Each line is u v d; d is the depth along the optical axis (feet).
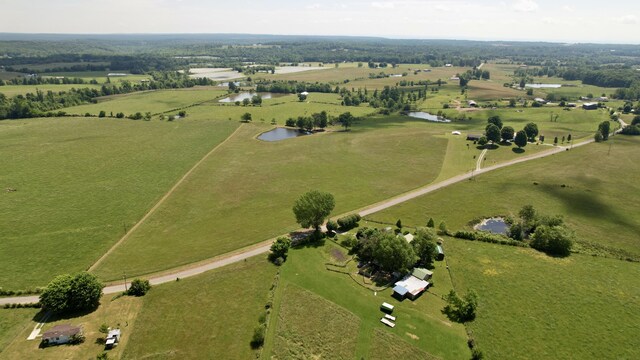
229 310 262.06
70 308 257.14
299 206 348.59
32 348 228.63
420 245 317.22
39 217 398.62
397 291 277.44
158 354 225.35
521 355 227.40
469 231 363.76
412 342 236.22
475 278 298.56
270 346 231.50
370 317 257.14
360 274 304.50
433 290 286.05
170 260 323.37
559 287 286.87
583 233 369.09
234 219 398.83
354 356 225.15
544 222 362.74
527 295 278.26
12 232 368.07
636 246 346.54
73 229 376.89
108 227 382.01
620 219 393.91
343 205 426.51
